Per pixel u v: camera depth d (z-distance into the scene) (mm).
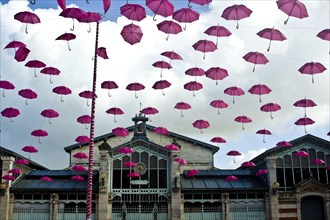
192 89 26031
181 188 43750
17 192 43156
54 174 47219
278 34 18750
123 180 44125
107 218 42500
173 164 44188
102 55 26891
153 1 16422
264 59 21734
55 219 42594
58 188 43344
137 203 43594
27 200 43156
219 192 44062
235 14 17859
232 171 49094
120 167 44500
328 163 45156
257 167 47812
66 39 21531
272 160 44531
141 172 44375
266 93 25828
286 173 44812
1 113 28141
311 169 45062
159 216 43281
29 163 48656
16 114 28250
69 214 43094
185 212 43812
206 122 31547
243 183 46000
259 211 43875
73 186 44562
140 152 44969
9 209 42656
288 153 45344
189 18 18125
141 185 44062
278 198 43750
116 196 43688
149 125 59562
